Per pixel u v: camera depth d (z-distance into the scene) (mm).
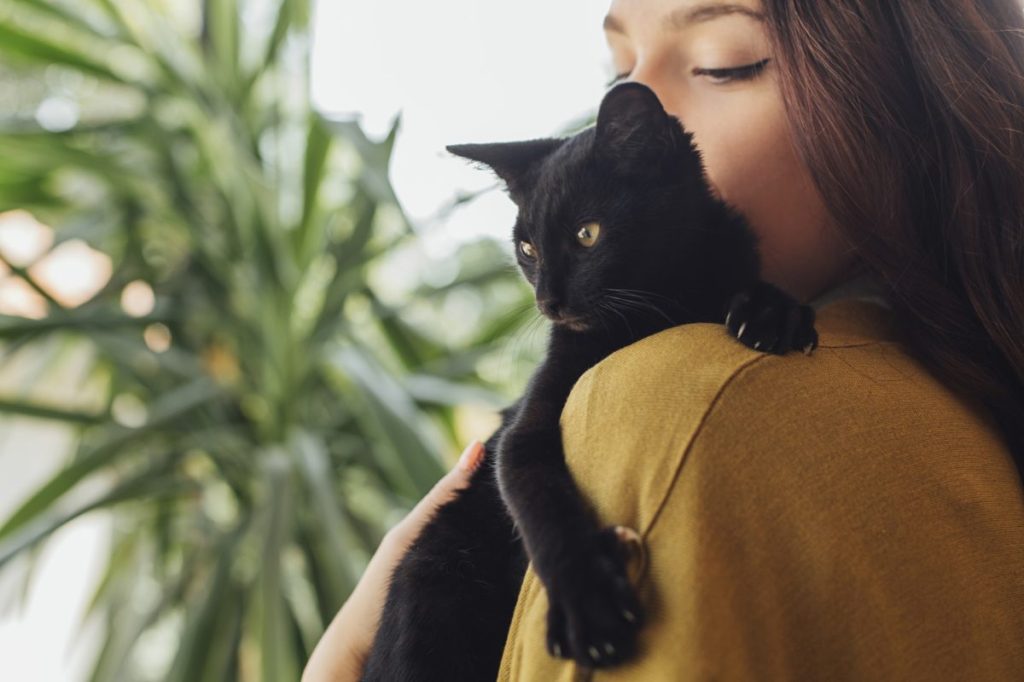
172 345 1856
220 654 1529
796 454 512
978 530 550
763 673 465
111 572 1884
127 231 1881
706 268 835
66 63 1831
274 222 1757
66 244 1843
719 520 484
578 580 500
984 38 714
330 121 1562
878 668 486
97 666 1713
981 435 619
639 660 473
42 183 1898
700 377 535
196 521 1820
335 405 1854
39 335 1656
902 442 547
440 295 1817
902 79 710
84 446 1738
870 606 491
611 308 835
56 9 1797
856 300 729
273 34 1837
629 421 540
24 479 2631
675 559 477
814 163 713
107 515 1984
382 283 2080
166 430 1687
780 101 821
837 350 608
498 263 1826
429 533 811
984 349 682
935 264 698
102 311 1743
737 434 508
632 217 843
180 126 1909
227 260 1838
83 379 1963
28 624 2715
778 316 600
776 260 850
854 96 698
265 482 1539
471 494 812
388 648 782
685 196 845
